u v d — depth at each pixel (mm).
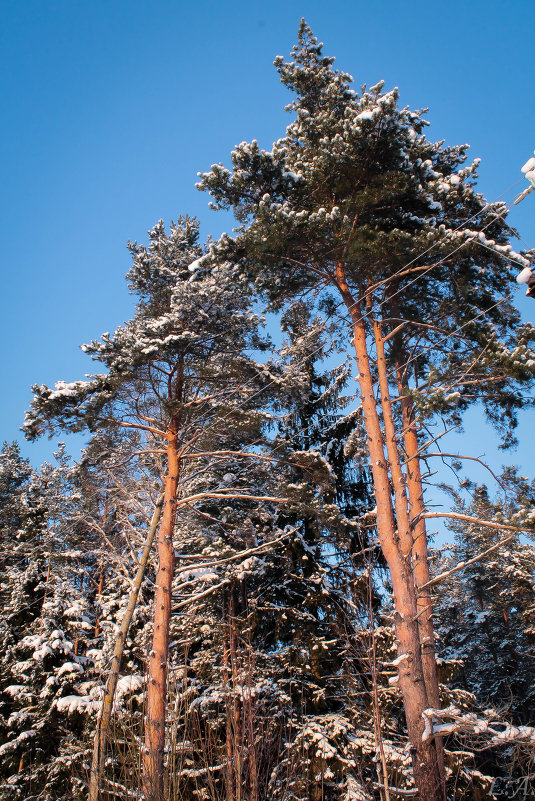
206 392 15398
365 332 13914
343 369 18547
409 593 10023
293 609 16391
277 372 14633
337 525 14258
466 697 14312
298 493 13781
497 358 10133
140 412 14859
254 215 12328
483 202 12695
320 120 12945
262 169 12320
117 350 13562
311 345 14609
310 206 13023
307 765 12859
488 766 16375
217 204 12961
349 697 14438
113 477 15234
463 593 28938
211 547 15977
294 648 15875
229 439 16641
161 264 16172
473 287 11812
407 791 9008
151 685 11406
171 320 13398
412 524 10648
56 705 16125
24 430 12883
